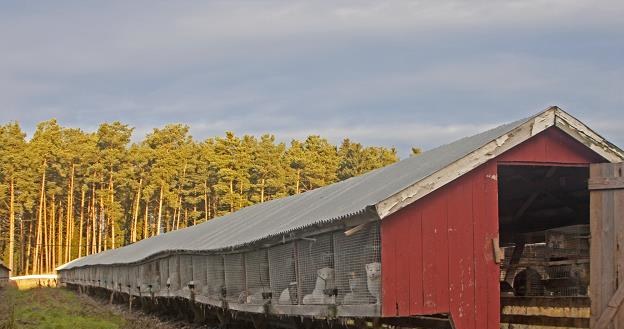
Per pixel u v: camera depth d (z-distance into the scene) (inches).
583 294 511.2
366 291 421.1
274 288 569.9
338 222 446.3
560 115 450.0
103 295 1622.8
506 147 437.4
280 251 557.0
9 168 2920.8
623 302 429.7
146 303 1157.1
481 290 430.3
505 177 541.6
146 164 3253.0
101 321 924.6
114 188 3201.3
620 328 430.0
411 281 412.8
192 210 3422.7
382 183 511.5
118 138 3191.4
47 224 3248.0
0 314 993.5
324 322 542.6
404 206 410.0
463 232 430.3
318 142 3319.4
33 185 2982.3
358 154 3284.9
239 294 653.9
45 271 3011.8
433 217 422.9
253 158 3149.6
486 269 433.1
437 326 464.4
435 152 554.3
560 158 454.3
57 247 3221.0
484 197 438.0
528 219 644.7
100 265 1588.3
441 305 419.2
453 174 424.2
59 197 3225.9
